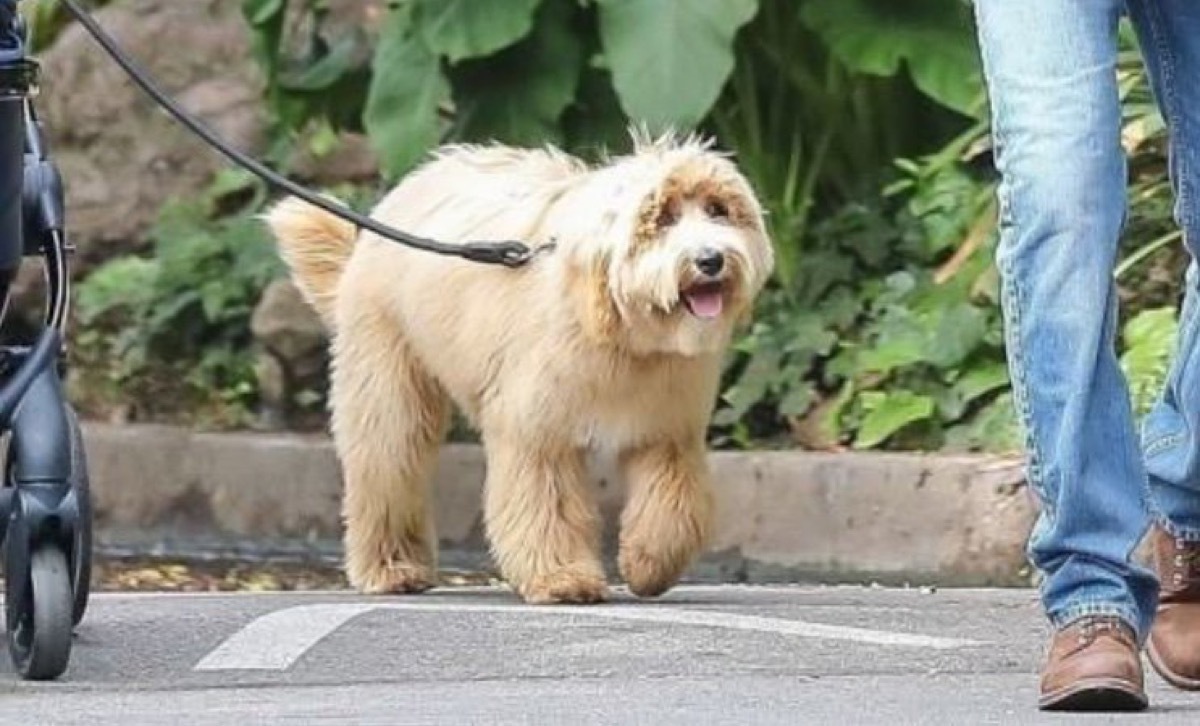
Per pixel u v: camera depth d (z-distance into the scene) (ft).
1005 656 30.30
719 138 50.42
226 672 29.81
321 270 39.99
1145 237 46.57
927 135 51.29
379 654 30.89
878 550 43.06
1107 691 24.58
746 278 35.35
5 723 25.82
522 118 48.44
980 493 42.16
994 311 46.42
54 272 28.99
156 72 59.52
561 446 36.42
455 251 35.14
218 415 53.11
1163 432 26.73
